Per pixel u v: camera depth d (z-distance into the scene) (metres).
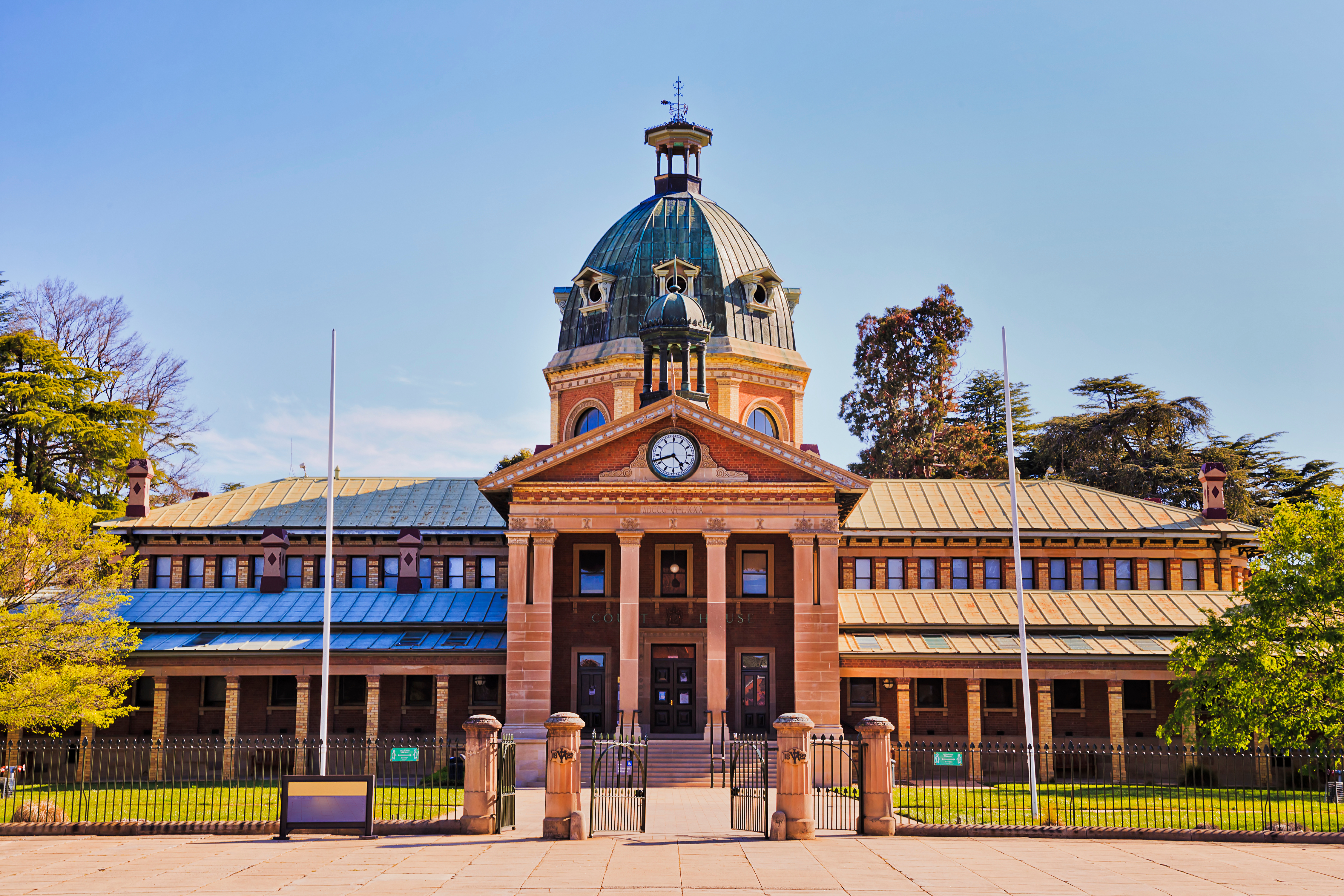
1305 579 39.00
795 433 56.88
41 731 46.94
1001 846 25.17
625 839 26.23
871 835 26.80
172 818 29.75
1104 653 49.28
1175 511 57.53
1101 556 55.69
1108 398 88.69
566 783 26.41
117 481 67.38
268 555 55.25
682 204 59.19
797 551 46.03
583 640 49.12
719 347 55.09
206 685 52.41
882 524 56.44
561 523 46.22
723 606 45.72
